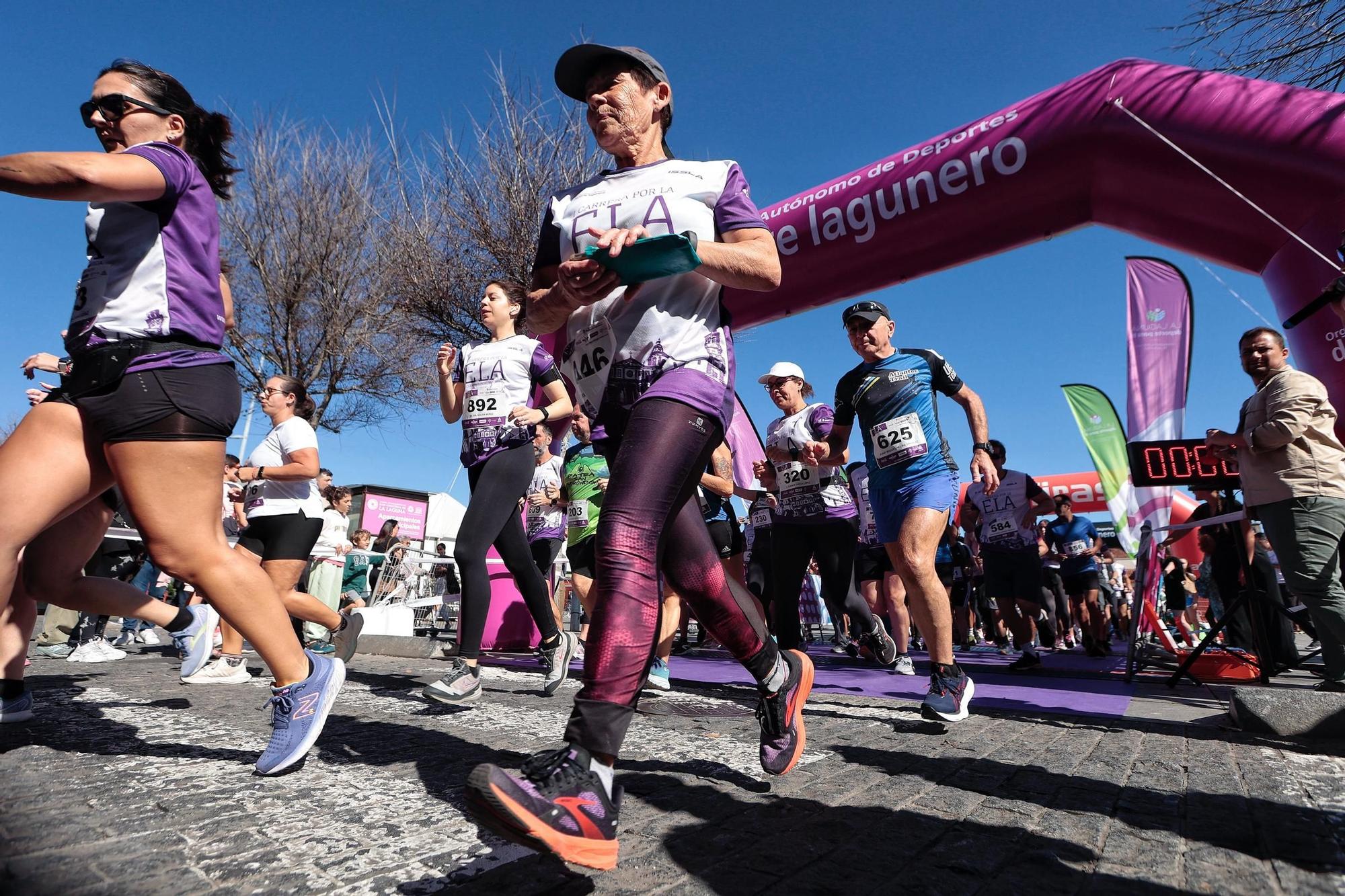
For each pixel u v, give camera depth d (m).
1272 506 3.20
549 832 1.18
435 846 1.45
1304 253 4.28
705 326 1.71
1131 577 13.12
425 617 11.06
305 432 4.16
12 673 2.54
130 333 1.85
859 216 6.04
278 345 14.92
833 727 2.93
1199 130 4.64
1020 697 4.02
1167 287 7.75
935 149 5.76
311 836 1.49
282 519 4.17
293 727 2.00
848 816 1.71
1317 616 3.13
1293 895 1.28
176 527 1.87
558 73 1.92
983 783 2.02
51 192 1.68
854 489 7.45
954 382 3.42
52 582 2.56
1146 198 4.97
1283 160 4.34
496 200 12.70
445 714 3.11
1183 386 7.55
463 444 3.71
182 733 2.52
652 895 1.25
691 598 1.80
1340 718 2.62
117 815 1.59
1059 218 5.43
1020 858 1.45
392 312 14.65
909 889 1.29
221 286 2.31
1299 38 5.55
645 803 1.79
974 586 10.88
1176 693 4.29
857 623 4.86
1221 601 6.02
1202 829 1.63
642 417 1.58
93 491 1.97
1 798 1.69
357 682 4.20
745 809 1.76
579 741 1.31
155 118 2.03
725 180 1.77
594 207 1.80
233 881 1.25
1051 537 8.73
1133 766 2.24
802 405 4.64
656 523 1.50
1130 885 1.32
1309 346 4.29
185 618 3.10
